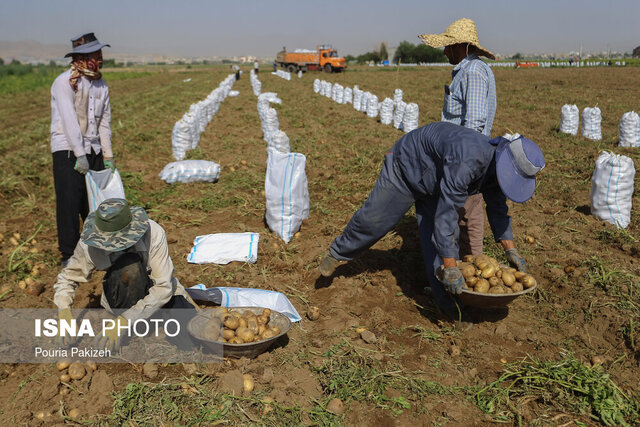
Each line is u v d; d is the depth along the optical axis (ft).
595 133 37.45
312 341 12.27
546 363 11.33
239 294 13.60
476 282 11.83
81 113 15.21
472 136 11.35
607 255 16.62
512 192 10.89
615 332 12.59
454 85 13.83
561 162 30.09
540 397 10.43
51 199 25.07
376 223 13.24
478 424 9.73
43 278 16.30
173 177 26.09
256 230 19.48
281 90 90.27
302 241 18.72
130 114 56.29
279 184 18.51
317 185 26.18
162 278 11.46
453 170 11.02
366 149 34.32
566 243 17.76
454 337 12.69
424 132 12.28
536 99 67.10
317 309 13.42
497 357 11.93
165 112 57.88
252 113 57.26
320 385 10.79
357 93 58.75
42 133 43.47
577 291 14.44
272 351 11.83
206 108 46.47
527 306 14.24
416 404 10.18
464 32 13.56
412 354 11.98
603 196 19.67
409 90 84.48
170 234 19.17
